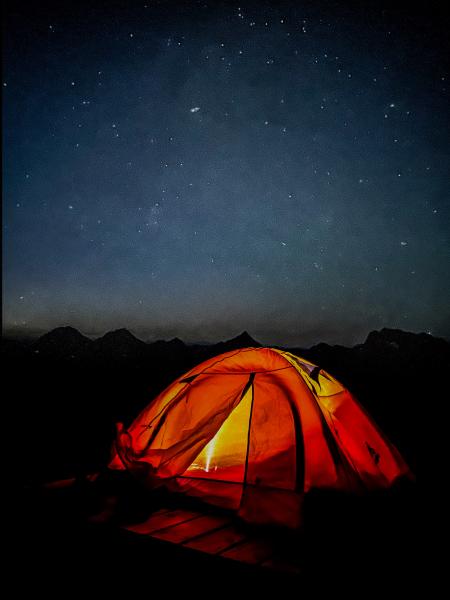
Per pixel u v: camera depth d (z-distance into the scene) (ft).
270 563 7.85
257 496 10.48
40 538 8.71
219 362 13.25
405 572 7.61
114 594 6.85
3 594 6.87
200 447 11.23
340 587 7.02
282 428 11.64
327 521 9.39
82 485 11.68
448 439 20.36
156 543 8.43
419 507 10.41
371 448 11.70
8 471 13.98
